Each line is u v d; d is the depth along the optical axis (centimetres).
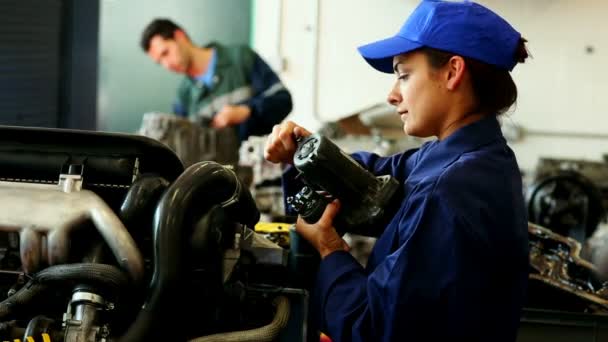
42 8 329
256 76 420
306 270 147
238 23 503
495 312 132
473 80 137
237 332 123
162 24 421
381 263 132
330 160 135
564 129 504
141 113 491
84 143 124
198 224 118
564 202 278
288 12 502
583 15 500
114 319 122
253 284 138
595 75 503
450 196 127
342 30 501
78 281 114
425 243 126
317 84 503
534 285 184
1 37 323
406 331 125
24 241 118
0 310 116
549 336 174
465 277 125
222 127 354
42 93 333
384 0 499
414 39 135
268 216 255
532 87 505
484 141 138
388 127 394
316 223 142
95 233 123
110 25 482
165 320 119
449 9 135
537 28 503
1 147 125
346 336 132
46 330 112
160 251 115
